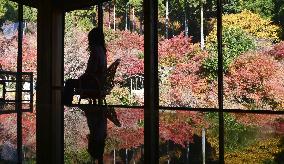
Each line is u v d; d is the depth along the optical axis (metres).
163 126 2.17
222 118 3.14
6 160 1.06
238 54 9.66
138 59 11.00
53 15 4.96
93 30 3.88
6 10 12.11
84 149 1.26
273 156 1.11
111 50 11.36
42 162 1.03
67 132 1.76
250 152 1.19
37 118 2.53
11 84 9.89
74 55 10.75
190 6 11.91
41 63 4.84
